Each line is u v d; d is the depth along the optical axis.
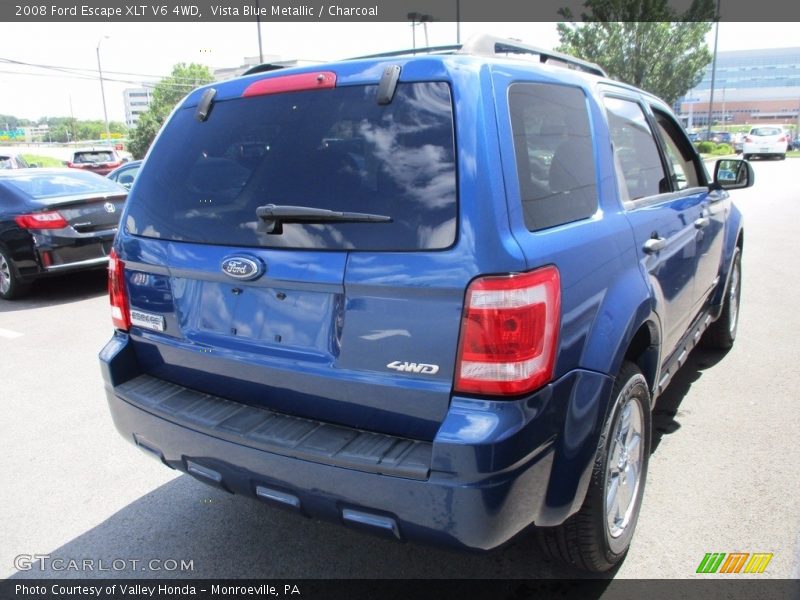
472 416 2.01
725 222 4.61
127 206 2.91
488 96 2.18
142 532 3.20
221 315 2.53
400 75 2.26
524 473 2.06
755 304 6.55
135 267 2.79
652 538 2.94
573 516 2.46
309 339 2.30
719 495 3.24
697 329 4.22
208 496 3.50
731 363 4.98
